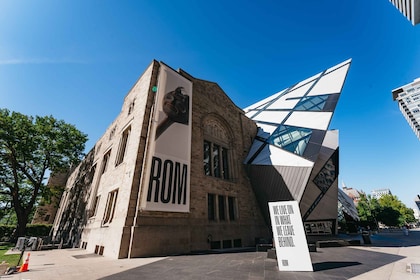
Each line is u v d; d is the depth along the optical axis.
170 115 15.38
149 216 12.02
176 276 6.42
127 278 6.18
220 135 21.27
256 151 22.92
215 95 22.08
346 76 22.44
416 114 109.56
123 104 21.83
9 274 6.87
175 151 14.62
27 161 29.47
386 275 6.26
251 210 19.95
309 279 5.98
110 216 14.51
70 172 44.78
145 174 12.52
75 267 8.12
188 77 19.27
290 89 32.53
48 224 37.94
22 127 27.70
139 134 13.97
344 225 37.25
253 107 37.97
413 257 9.46
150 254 11.16
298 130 20.84
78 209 25.28
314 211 22.84
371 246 14.37
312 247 11.90
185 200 13.96
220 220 16.89
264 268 7.51
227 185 18.80
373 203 62.59
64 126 32.53
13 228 31.48
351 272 6.76
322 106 21.28
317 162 23.08
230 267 7.73
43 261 10.04
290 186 17.97
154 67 16.58
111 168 17.94
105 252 12.24
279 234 7.82
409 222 96.06
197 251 13.18
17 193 27.81
